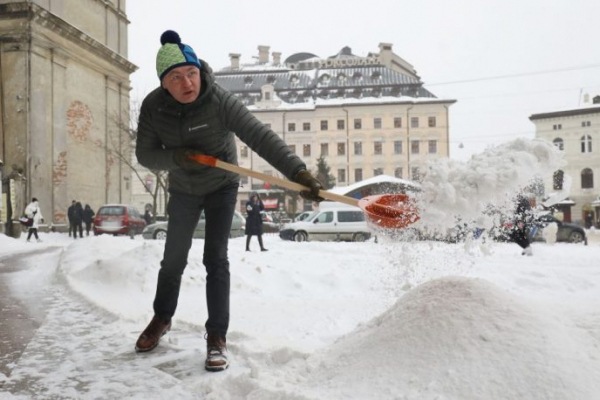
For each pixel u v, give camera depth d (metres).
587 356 2.11
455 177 2.93
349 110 66.00
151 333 3.46
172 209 3.49
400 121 65.56
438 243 3.20
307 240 21.16
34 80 25.41
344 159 65.94
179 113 3.17
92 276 6.77
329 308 5.30
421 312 2.53
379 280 7.51
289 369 2.79
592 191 53.75
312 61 76.62
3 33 25.25
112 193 32.50
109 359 3.29
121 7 34.69
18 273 8.73
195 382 2.79
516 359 2.10
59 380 2.88
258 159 62.31
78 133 28.97
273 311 5.13
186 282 6.64
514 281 7.34
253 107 67.75
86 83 29.88
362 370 2.39
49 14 25.95
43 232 25.53
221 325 3.16
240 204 62.19
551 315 2.49
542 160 2.92
